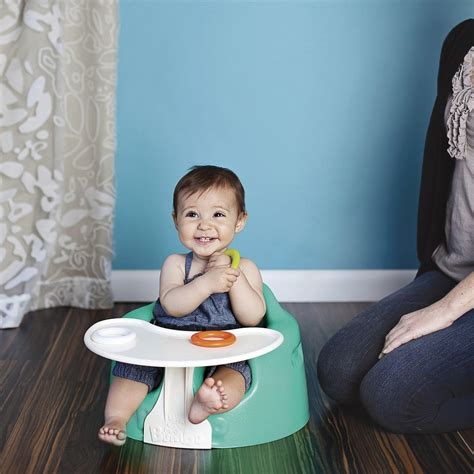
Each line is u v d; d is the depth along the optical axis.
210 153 2.82
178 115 2.79
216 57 2.76
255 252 2.90
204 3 2.72
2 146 2.49
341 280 2.91
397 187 2.86
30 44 2.45
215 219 1.86
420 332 1.77
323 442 1.78
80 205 2.72
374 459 1.70
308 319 2.71
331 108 2.80
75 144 2.67
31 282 2.60
